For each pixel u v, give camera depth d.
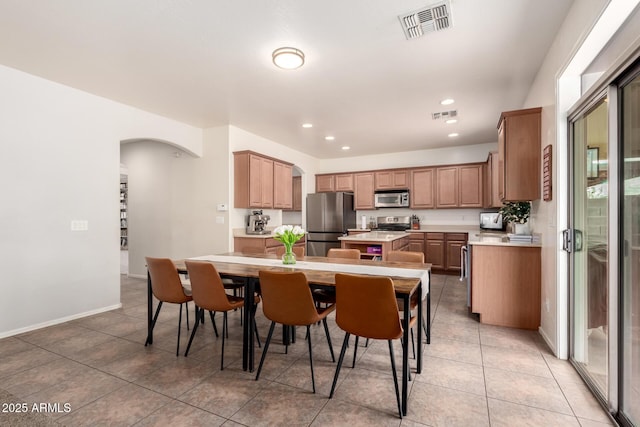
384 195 6.59
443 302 4.02
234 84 3.26
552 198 2.56
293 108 3.99
